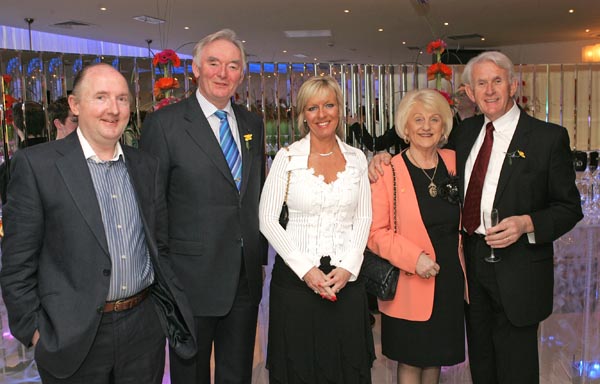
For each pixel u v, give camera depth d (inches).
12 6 366.0
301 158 98.5
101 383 80.1
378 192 104.3
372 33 481.4
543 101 331.9
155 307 86.3
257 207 101.7
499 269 99.0
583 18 437.7
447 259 102.3
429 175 103.9
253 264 100.8
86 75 77.5
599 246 195.9
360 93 270.2
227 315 102.3
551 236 95.3
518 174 97.5
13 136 236.4
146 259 83.9
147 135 97.8
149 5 369.4
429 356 102.2
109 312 79.1
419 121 102.1
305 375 98.1
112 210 79.6
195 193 96.0
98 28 447.5
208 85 96.9
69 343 75.0
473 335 106.0
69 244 76.4
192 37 494.3
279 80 271.4
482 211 97.8
